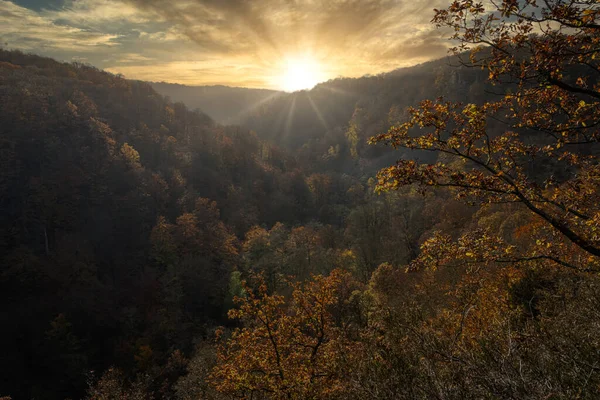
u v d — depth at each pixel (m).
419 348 4.86
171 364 44.03
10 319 52.97
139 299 61.59
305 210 108.19
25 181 78.19
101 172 88.50
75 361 48.16
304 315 14.66
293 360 13.33
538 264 7.89
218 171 116.69
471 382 3.84
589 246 6.00
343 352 7.23
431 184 6.91
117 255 73.06
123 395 24.98
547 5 5.13
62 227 74.50
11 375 46.31
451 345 4.68
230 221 92.88
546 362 3.91
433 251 7.62
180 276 61.66
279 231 73.31
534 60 5.50
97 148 94.31
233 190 105.81
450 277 17.41
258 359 13.49
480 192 7.18
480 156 7.10
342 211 99.06
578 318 4.91
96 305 58.59
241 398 12.98
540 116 6.63
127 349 52.25
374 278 28.48
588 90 5.47
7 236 67.44
